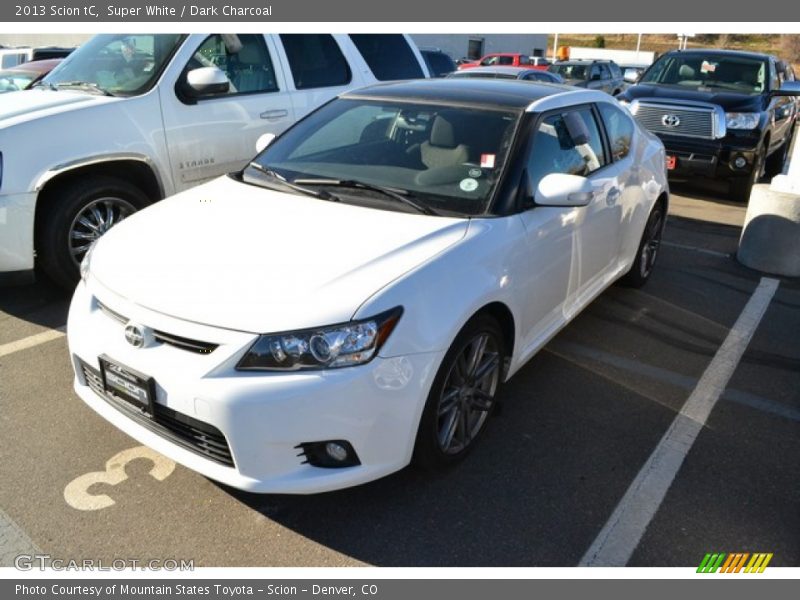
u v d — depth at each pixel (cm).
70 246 441
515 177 319
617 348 429
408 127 356
